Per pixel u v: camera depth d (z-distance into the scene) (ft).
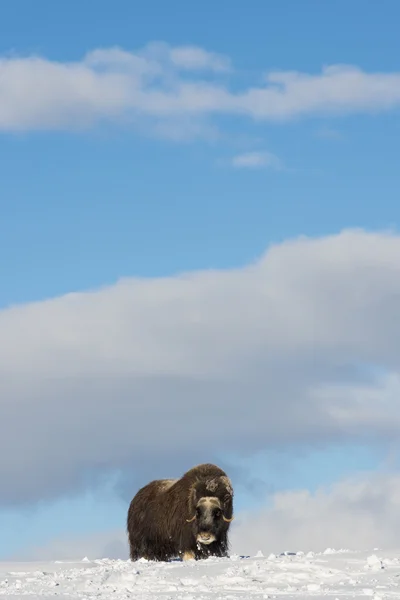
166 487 99.09
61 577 73.92
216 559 83.20
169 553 97.25
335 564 74.08
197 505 91.61
